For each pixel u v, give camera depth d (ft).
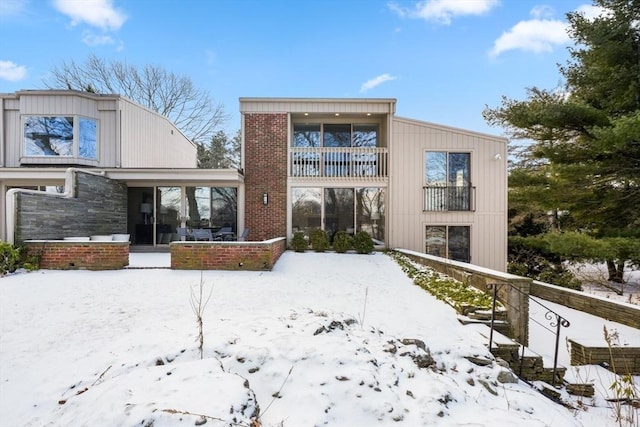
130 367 9.48
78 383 9.06
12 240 23.08
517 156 53.06
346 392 8.21
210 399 7.28
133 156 41.91
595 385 12.16
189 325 12.78
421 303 17.78
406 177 37.63
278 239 31.04
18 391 8.81
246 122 37.70
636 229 28.60
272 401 8.07
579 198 31.76
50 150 36.76
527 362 12.40
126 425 6.52
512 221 48.34
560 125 29.22
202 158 84.74
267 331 11.27
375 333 12.87
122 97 39.22
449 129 37.70
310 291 19.48
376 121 40.60
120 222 36.27
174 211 37.73
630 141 25.11
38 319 13.73
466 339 13.23
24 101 36.94
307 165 38.24
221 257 24.50
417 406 8.23
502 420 8.08
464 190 37.63
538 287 24.61
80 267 23.41
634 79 27.84
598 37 27.73
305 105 37.68
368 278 23.62
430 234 37.58
